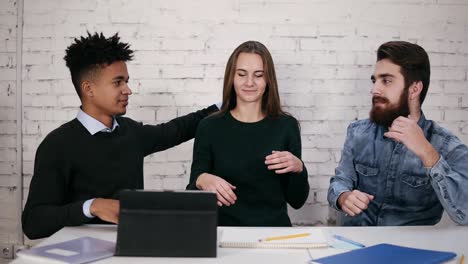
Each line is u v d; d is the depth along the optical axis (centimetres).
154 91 228
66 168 158
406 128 141
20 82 227
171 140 189
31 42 226
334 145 230
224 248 119
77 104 228
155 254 110
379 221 174
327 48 227
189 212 111
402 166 170
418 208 170
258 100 178
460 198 142
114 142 168
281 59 227
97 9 225
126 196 111
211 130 176
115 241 123
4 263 230
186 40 226
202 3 225
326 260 105
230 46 227
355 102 229
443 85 228
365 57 227
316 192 232
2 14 225
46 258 105
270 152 172
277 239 124
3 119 229
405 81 165
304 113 229
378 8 226
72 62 166
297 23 226
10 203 231
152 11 225
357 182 182
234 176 171
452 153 158
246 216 170
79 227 138
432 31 226
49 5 225
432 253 111
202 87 228
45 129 229
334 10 226
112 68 164
